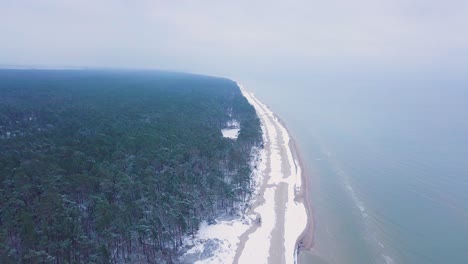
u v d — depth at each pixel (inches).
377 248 2586.1
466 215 3134.8
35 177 2906.0
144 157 3521.2
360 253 2524.6
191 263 2314.2
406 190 3718.0
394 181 3988.7
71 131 4672.7
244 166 3649.1
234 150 3956.7
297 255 2479.1
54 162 3253.0
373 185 3868.1
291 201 3334.2
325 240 2694.4
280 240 2628.0
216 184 3097.9
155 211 2486.5
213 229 2731.3
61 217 2320.4
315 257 2464.3
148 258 2313.0
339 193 3646.7
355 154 5113.2
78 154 3432.6
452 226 2935.5
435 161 4709.6
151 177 3004.4
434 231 2854.3
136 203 2508.6
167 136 4416.8
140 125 5073.8
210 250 2437.3
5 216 2298.2
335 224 2952.8
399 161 4736.7
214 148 4033.0
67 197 2719.0
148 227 2273.6
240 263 2329.0
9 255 1939.0
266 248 2513.5
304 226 2864.2
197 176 3304.6
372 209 3253.0
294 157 4872.0
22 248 2129.7
